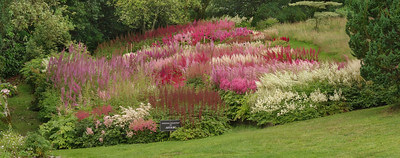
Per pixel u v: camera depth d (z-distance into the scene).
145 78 15.10
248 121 12.48
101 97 13.07
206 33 25.39
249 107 12.38
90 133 11.11
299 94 12.21
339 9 32.41
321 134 9.02
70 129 11.21
